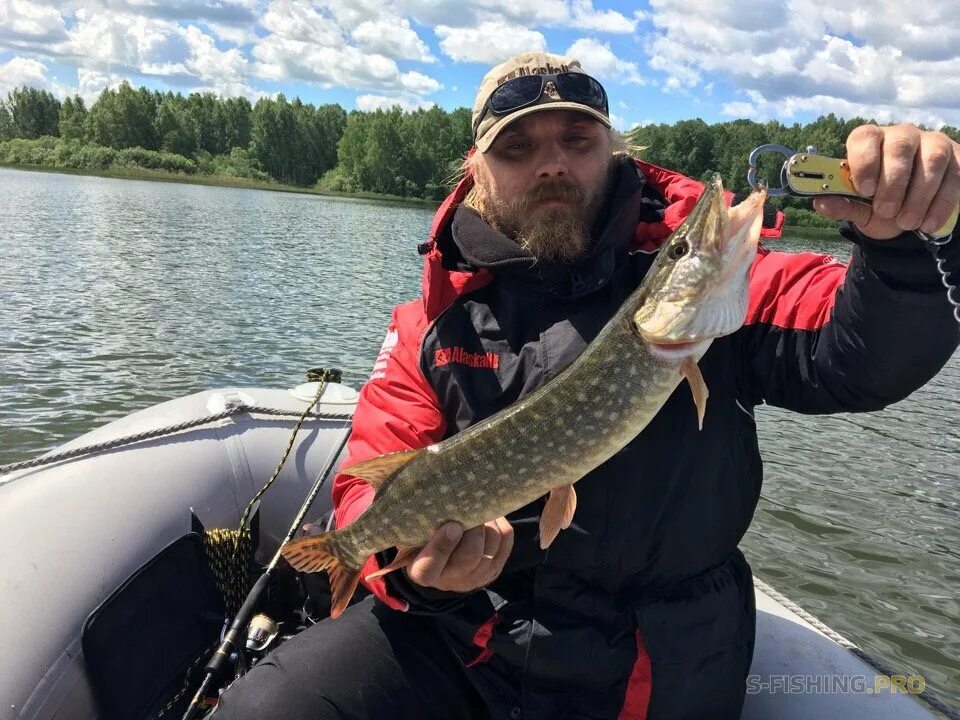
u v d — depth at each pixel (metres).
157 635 1.03
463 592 0.78
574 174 0.85
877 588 1.85
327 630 0.88
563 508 0.73
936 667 1.55
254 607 1.06
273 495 1.32
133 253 6.91
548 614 0.79
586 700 0.79
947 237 0.60
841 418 3.26
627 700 0.77
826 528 2.16
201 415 1.34
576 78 0.86
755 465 0.83
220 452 1.29
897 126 0.60
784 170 0.64
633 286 0.85
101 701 0.94
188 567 1.10
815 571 1.92
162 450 1.24
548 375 0.81
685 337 0.69
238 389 1.48
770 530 2.14
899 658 1.58
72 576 0.99
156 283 5.45
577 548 0.77
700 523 0.78
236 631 1.02
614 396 0.72
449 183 1.09
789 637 0.99
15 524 1.02
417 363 0.88
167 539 1.12
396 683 0.84
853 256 0.68
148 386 3.06
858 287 0.67
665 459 0.77
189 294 5.13
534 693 0.80
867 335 0.68
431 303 0.89
